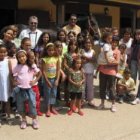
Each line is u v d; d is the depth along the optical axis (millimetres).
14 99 4496
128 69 5914
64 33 5449
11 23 9828
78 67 5047
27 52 4551
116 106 5578
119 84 5816
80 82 5031
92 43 5594
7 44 4699
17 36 5691
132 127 4621
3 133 4203
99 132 4371
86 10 11555
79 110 5062
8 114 4664
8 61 4477
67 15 11039
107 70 5250
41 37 5211
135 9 12164
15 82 4414
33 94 4453
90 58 5402
